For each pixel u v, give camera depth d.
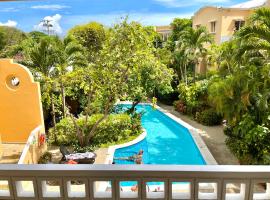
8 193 2.06
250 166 1.88
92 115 14.55
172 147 14.45
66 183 1.97
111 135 13.95
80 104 16.97
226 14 21.53
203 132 15.23
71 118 13.55
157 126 18.22
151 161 12.90
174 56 22.69
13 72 11.91
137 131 15.26
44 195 2.01
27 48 14.98
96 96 12.67
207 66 22.95
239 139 11.70
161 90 17.44
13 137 12.55
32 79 11.98
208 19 24.25
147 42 11.74
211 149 12.67
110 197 1.97
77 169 1.92
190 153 13.70
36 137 11.23
